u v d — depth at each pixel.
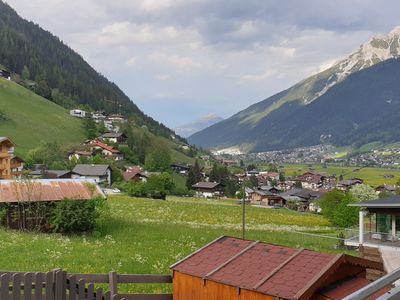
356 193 88.81
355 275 12.55
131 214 61.34
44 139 191.50
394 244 37.59
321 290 11.76
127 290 18.28
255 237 47.44
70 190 43.06
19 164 122.25
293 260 12.72
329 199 73.38
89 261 26.34
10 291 12.53
